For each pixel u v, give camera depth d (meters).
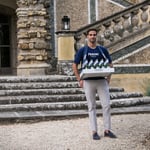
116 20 16.06
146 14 16.06
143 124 10.14
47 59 18.55
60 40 15.68
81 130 9.70
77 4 19.48
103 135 9.06
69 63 15.59
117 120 10.78
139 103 13.17
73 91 13.37
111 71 8.78
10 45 20.88
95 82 8.86
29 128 10.17
